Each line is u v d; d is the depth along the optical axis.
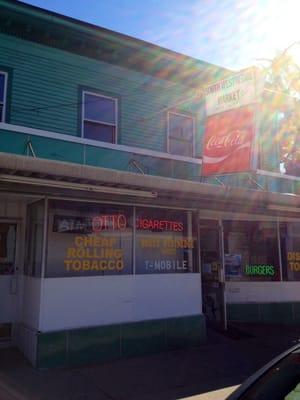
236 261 12.14
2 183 7.21
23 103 10.16
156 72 12.19
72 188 7.64
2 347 8.58
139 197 8.59
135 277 8.91
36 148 9.07
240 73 9.51
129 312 8.71
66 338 7.82
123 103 11.58
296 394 2.92
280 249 12.55
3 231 8.94
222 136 9.66
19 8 9.91
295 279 12.55
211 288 11.25
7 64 10.09
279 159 13.30
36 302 7.97
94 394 6.36
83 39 10.88
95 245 8.58
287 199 10.52
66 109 10.68
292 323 12.08
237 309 11.87
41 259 7.98
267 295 12.17
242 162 9.14
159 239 9.45
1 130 8.80
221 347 9.23
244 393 3.08
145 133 11.82
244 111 9.34
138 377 7.18
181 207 9.69
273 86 11.05
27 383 6.77
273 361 3.32
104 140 11.19
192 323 9.41
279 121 12.84
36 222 8.47
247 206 10.28
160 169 10.75
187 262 9.77
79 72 11.01
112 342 8.31
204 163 9.88
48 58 10.62
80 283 8.21
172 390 6.58
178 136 12.46
